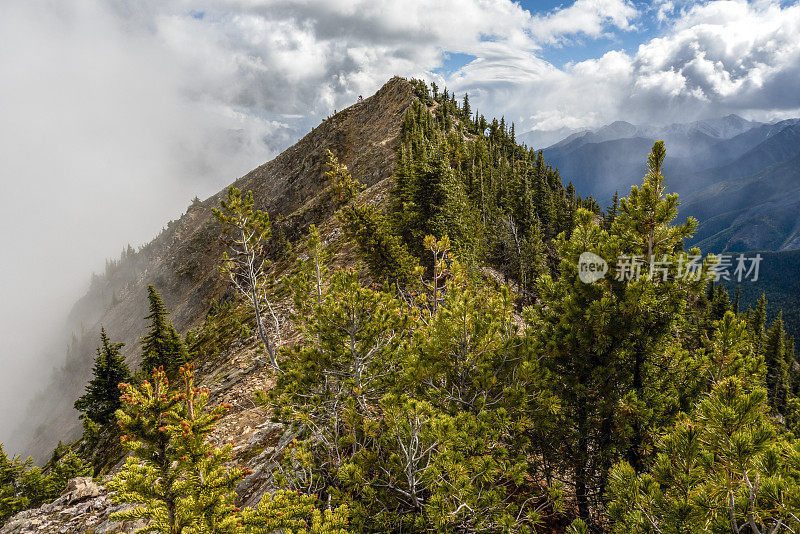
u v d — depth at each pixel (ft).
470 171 212.02
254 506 32.48
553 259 140.97
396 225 91.04
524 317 34.94
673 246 29.66
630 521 15.88
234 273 55.88
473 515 20.90
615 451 27.37
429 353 31.24
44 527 40.83
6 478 85.25
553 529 27.99
